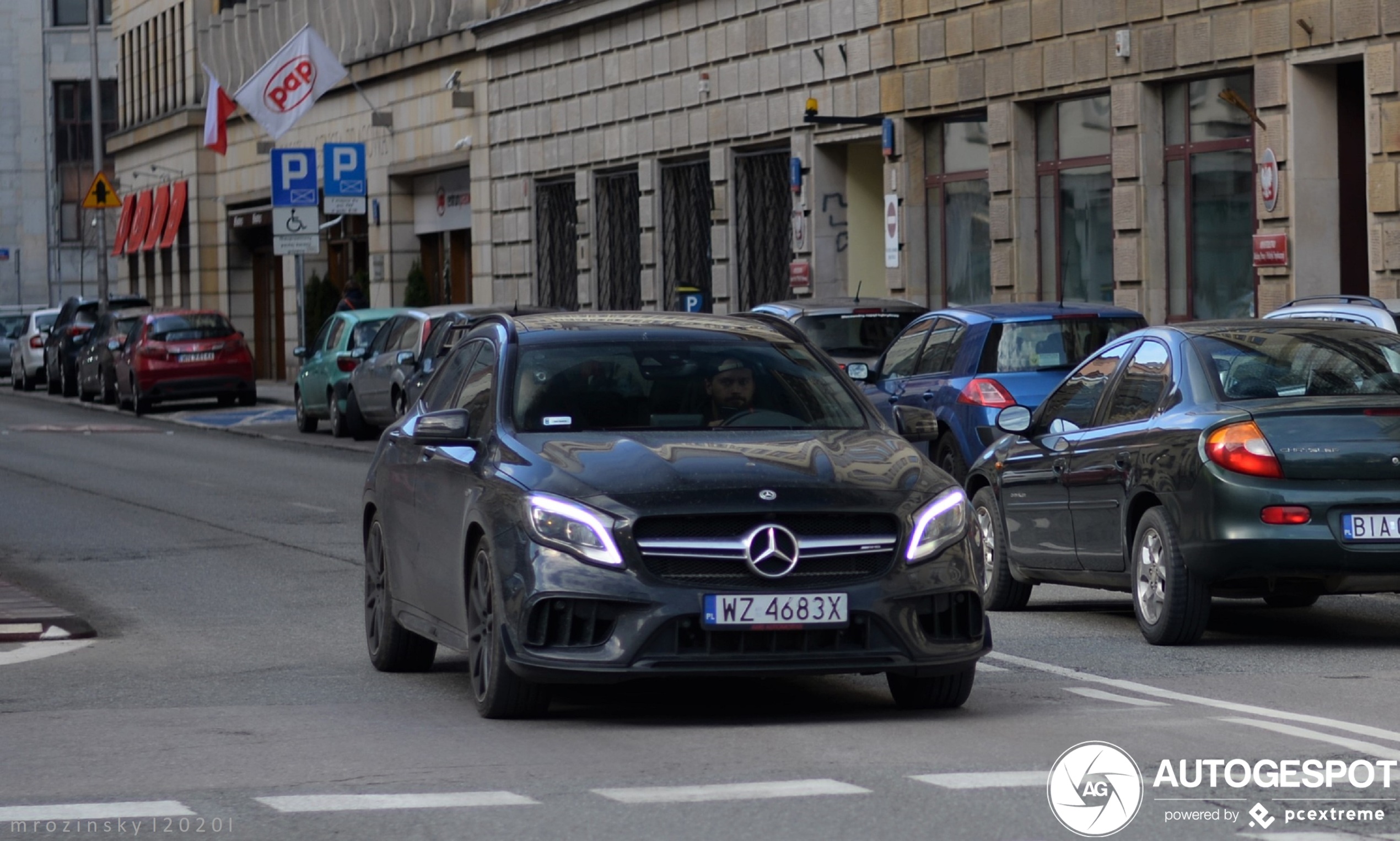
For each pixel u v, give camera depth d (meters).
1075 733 9.37
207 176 72.12
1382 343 12.72
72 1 103.00
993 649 12.50
